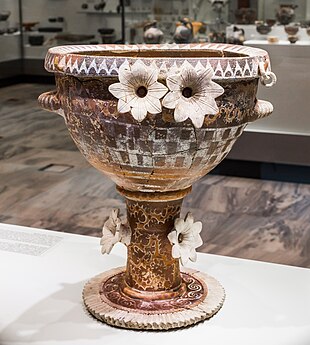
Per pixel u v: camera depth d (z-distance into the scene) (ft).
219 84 3.44
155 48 4.44
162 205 3.95
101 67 3.38
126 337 3.84
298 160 10.73
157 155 3.54
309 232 8.38
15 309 4.20
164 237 4.05
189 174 3.75
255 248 7.82
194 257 3.98
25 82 10.97
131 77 3.33
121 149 3.56
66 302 4.29
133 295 4.14
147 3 9.68
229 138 3.68
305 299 4.36
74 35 10.28
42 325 4.00
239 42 9.94
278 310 4.18
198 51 4.27
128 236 4.06
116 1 9.80
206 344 3.77
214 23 9.84
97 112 3.49
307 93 10.40
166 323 3.87
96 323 4.01
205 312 4.00
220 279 4.65
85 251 5.18
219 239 8.10
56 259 5.01
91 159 3.82
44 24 10.46
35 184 9.80
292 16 9.84
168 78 3.29
